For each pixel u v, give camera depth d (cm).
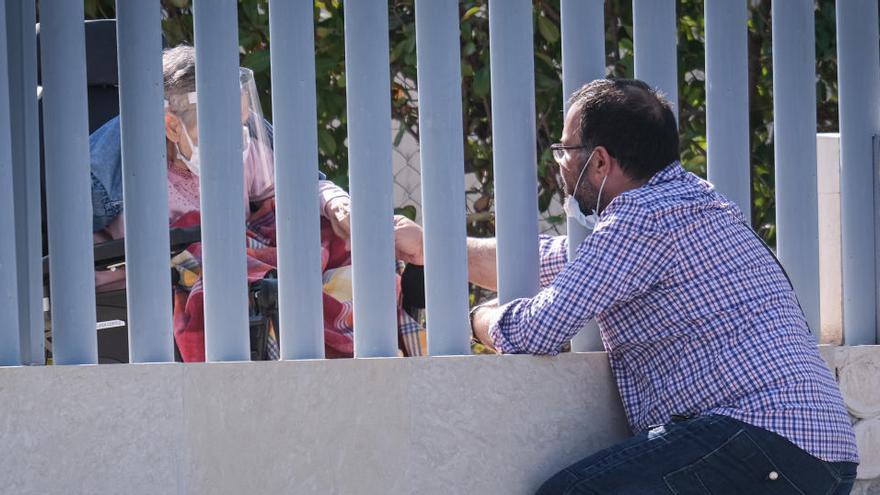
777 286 1012
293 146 1020
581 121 1044
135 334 991
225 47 1003
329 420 988
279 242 1023
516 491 1034
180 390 952
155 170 990
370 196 1038
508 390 1033
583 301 983
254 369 970
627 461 970
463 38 1656
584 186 1055
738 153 1144
